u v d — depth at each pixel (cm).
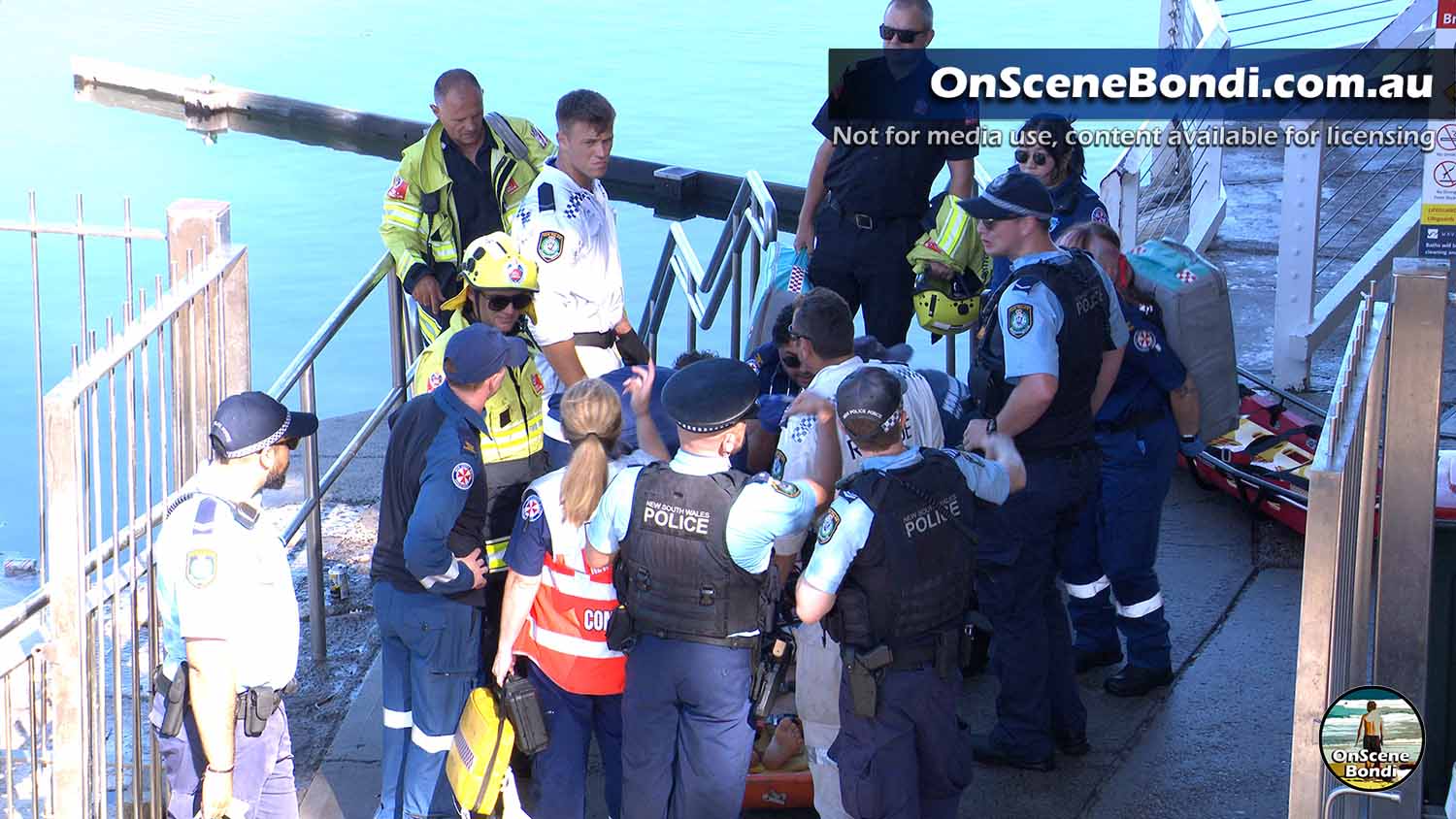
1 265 1983
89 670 620
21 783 688
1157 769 725
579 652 628
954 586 587
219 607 562
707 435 576
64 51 3306
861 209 939
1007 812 693
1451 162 826
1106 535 771
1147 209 1511
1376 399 545
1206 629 848
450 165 893
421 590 647
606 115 773
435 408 635
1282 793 703
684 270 1116
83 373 591
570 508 589
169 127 2761
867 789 591
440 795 674
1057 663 725
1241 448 992
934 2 3428
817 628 622
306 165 2541
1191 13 1376
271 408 575
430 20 3588
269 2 3850
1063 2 3441
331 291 1928
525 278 702
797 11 3662
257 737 593
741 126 2586
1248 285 1348
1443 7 816
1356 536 518
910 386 670
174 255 692
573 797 652
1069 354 663
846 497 574
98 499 607
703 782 605
